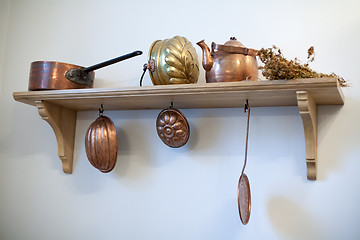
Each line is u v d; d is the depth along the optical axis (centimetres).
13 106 183
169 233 153
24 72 184
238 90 125
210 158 151
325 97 128
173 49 138
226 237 145
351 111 137
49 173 173
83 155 168
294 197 139
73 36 179
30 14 188
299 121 143
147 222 156
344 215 133
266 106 146
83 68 154
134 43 170
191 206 151
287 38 149
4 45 189
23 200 175
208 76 134
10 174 179
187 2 164
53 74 149
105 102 150
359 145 135
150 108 159
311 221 136
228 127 151
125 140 163
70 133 168
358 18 141
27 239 172
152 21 169
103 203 163
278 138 144
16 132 181
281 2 151
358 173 134
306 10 148
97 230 162
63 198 169
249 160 146
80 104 156
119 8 174
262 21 153
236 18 157
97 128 155
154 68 140
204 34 160
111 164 154
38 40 184
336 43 142
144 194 158
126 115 164
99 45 175
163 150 158
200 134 153
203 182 151
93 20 178
